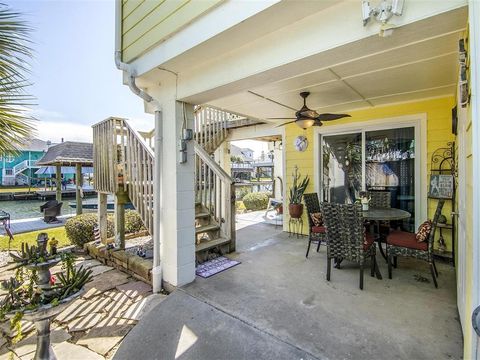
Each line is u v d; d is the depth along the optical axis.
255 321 2.28
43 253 1.76
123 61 3.00
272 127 6.43
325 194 5.19
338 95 3.65
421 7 1.50
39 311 1.62
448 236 3.74
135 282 3.30
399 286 2.93
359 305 2.51
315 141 5.18
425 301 2.57
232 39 2.20
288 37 2.04
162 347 2.03
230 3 2.02
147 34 2.71
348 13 1.76
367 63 2.52
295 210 5.20
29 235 6.07
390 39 1.72
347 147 4.86
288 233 5.62
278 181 9.48
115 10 3.02
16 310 1.58
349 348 1.90
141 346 2.05
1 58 2.37
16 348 2.05
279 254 4.15
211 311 2.47
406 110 4.09
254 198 9.32
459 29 1.62
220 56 2.51
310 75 2.85
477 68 1.21
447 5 1.43
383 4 1.56
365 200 3.71
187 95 2.86
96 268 3.81
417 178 4.04
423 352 1.84
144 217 3.67
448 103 3.76
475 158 1.23
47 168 17.59
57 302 1.67
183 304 2.62
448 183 3.65
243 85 2.54
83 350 2.02
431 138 3.91
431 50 2.22
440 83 3.18
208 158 4.63
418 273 3.30
